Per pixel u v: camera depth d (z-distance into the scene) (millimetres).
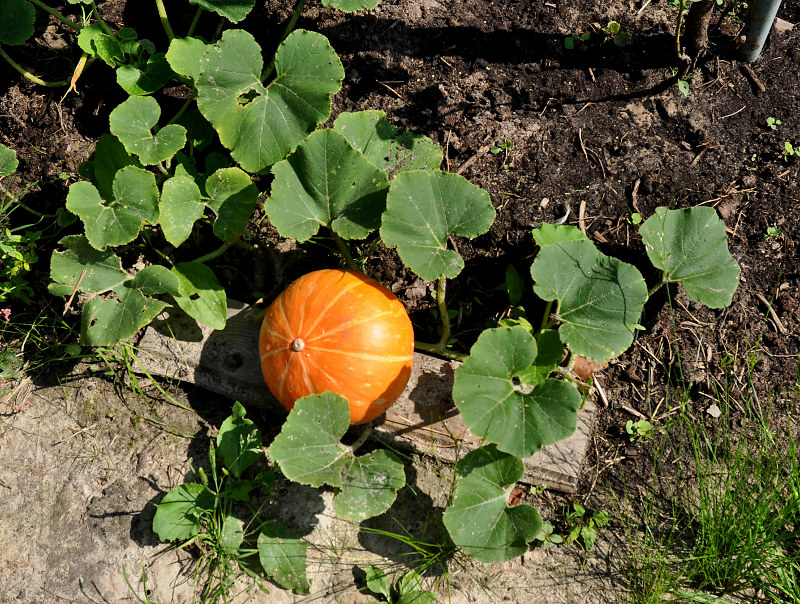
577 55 2318
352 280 2076
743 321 2223
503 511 2027
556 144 2273
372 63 2324
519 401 2006
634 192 2252
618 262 2078
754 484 2125
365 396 2049
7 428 2201
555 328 2152
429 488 2152
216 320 2174
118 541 2119
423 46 2328
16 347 2262
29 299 2285
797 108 2287
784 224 2238
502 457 2033
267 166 2158
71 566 2105
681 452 2182
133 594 2088
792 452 2100
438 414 2158
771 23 2229
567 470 2129
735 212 2246
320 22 2352
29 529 2131
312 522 2125
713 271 2113
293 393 2062
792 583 2064
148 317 2127
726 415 2170
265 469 2162
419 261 2066
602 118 2287
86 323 2148
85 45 2227
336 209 2115
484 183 2262
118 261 2164
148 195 2141
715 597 2076
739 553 2076
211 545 2102
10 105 2355
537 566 2107
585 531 2119
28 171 2336
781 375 2201
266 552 2068
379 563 2102
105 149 2211
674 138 2281
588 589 2088
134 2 2398
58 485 2162
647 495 2158
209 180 2152
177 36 2385
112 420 2209
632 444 2189
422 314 2258
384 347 2043
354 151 2092
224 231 2158
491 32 2328
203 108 2170
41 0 2404
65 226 2258
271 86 2180
